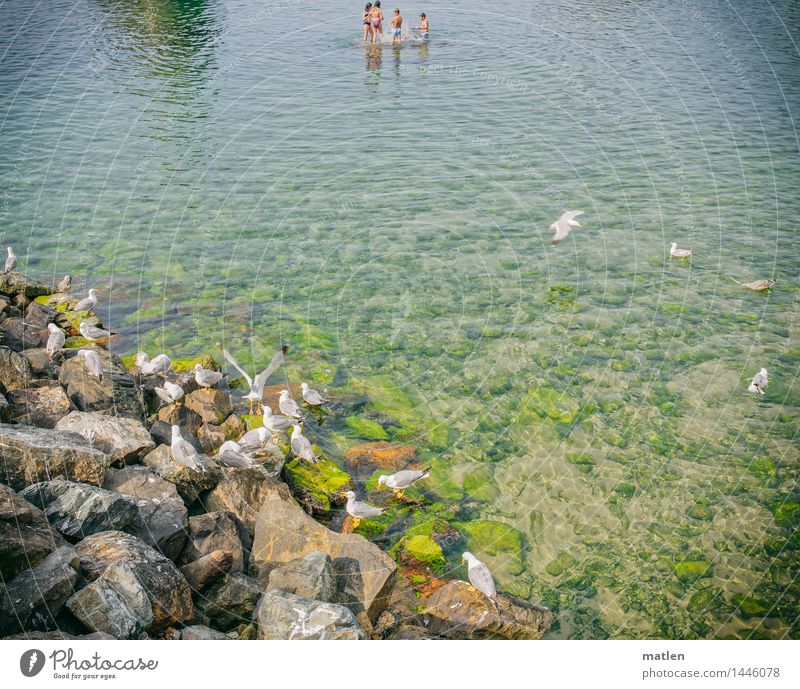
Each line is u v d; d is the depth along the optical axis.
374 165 30.86
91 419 13.98
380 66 43.12
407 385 18.19
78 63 43.16
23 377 15.63
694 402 17.58
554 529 13.98
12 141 32.56
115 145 32.44
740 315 21.05
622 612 12.22
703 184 29.08
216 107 36.94
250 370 18.56
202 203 27.66
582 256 24.34
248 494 13.41
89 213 26.75
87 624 10.00
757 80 39.91
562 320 20.91
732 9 53.78
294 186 29.00
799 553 13.43
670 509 14.45
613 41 47.12
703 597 12.52
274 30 50.69
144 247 24.62
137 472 12.88
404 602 12.12
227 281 22.78
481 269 23.62
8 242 24.61
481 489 14.91
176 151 31.92
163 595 10.63
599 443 16.28
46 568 10.22
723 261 23.92
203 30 50.59
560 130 34.19
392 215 26.92
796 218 26.47
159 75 41.59
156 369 16.95
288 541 12.40
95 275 22.86
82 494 11.55
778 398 17.64
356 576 12.00
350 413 17.09
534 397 17.77
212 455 14.89
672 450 16.03
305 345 19.70
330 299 21.89
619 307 21.48
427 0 58.88
